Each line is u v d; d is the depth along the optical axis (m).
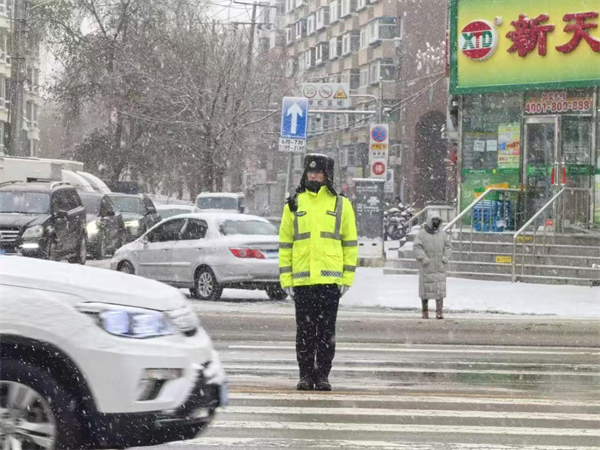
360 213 28.11
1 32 67.69
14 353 5.99
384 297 19.83
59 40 55.72
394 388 9.95
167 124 54.97
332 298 9.40
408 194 61.88
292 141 22.16
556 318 16.73
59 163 34.25
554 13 24.73
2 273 6.15
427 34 61.97
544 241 23.22
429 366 11.66
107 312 6.07
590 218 24.45
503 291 21.02
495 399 9.35
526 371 11.37
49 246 23.14
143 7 55.44
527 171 25.34
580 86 24.45
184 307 6.60
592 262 22.62
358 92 70.00
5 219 22.81
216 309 17.91
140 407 6.05
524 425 8.12
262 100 55.53
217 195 41.03
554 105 24.95
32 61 57.47
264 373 10.74
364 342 14.01
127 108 54.75
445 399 9.30
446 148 61.12
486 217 25.50
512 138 25.48
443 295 16.27
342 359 12.16
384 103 64.38
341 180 71.00
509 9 25.25
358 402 9.02
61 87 55.66
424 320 15.91
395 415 8.44
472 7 25.66
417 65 62.22
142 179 57.84
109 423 5.99
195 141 55.00
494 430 7.90
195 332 6.63
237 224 20.19
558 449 7.24
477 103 25.89
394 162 63.25
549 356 12.76
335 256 9.35
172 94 53.62
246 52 55.53
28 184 24.53
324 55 78.44
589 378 10.88
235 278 19.39
